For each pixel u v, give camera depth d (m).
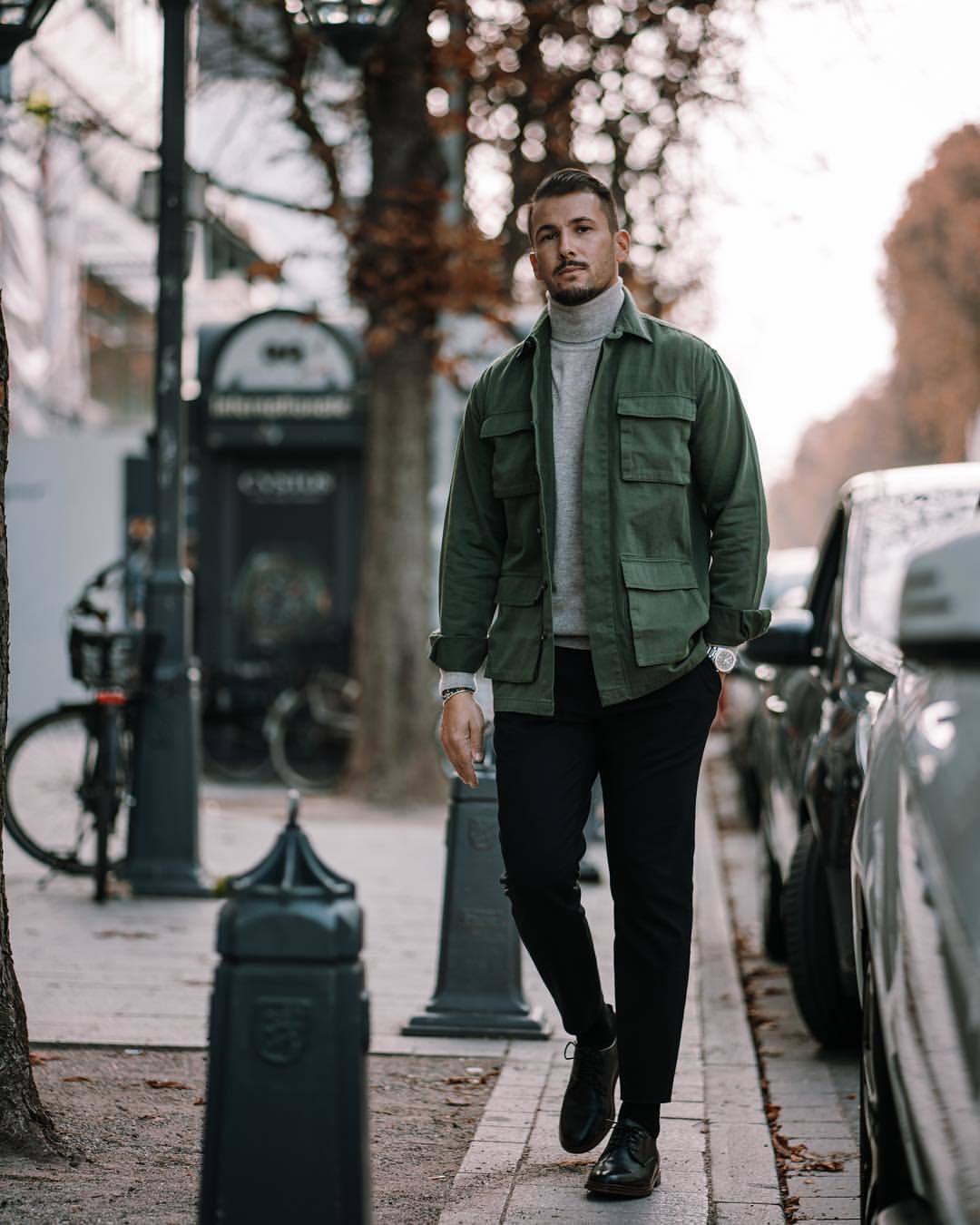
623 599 3.91
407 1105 4.95
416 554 13.36
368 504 13.48
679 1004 4.01
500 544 4.20
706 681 4.01
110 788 8.51
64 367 19.70
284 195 17.36
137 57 20.22
